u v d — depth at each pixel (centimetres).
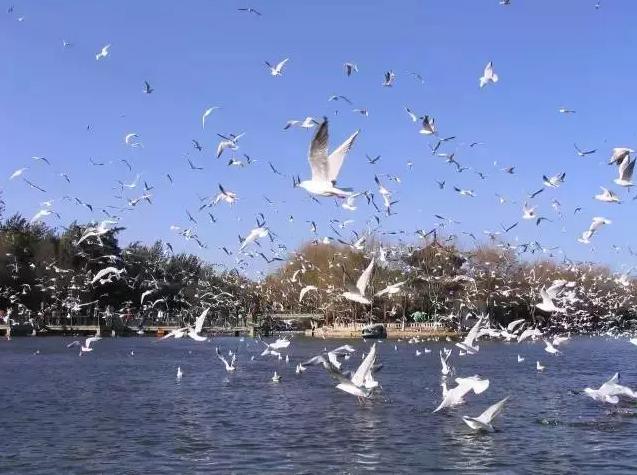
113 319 12356
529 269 9875
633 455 2798
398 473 2558
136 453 2852
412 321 13112
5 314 12038
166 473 2548
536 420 3497
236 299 12519
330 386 4956
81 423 3500
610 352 8800
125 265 10919
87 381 5381
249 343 10938
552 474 2544
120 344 10538
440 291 10850
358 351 8844
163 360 7425
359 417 3634
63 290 11525
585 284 9531
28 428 3366
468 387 3020
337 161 1669
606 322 10281
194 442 3056
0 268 11944
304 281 12300
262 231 2767
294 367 6500
